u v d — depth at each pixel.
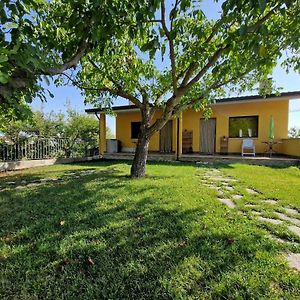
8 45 1.69
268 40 2.22
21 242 2.20
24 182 5.12
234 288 1.54
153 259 1.88
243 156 9.38
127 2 2.19
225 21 2.26
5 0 1.72
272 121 9.28
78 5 2.18
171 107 4.73
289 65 3.95
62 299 1.47
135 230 2.40
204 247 2.04
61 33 2.92
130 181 4.84
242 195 3.85
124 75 5.07
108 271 1.74
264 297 1.45
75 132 13.91
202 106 6.39
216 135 11.11
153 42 2.38
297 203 3.38
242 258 1.87
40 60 1.75
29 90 1.83
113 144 12.32
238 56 2.69
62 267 1.79
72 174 6.23
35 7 2.14
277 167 7.43
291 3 1.97
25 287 1.58
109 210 3.01
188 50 3.43
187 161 9.52
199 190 4.05
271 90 5.62
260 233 2.32
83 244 2.12
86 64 4.74
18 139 8.42
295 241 2.20
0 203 3.41
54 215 2.87
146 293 1.51
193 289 1.54
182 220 2.66
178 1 2.48
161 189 4.09
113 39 3.13
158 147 12.32
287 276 1.64
